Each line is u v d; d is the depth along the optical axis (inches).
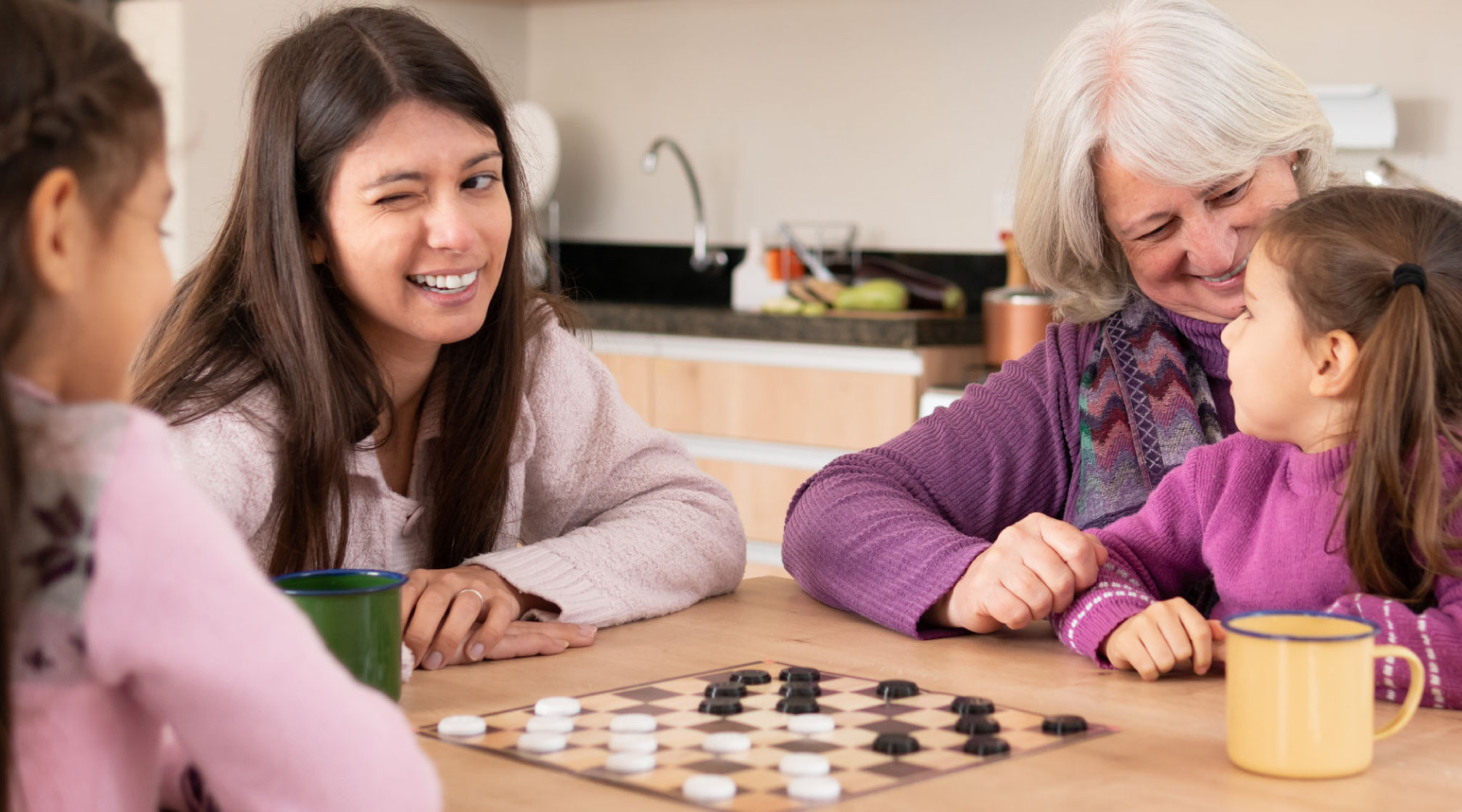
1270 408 44.7
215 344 50.5
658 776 32.6
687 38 171.2
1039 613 46.6
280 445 49.9
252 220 49.8
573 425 59.1
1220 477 48.8
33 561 24.0
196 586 24.6
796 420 136.3
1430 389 40.4
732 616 52.7
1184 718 38.6
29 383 24.6
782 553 57.6
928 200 154.0
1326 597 44.5
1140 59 54.3
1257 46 54.5
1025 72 145.8
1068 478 61.5
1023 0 145.1
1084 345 62.5
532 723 36.7
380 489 52.9
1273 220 45.1
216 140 155.5
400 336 52.8
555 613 50.4
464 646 44.6
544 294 62.1
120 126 25.0
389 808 26.6
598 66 179.8
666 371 145.2
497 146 51.8
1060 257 60.9
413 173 48.0
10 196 23.7
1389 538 42.3
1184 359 59.7
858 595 51.5
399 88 48.1
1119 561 49.2
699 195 168.6
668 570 53.0
